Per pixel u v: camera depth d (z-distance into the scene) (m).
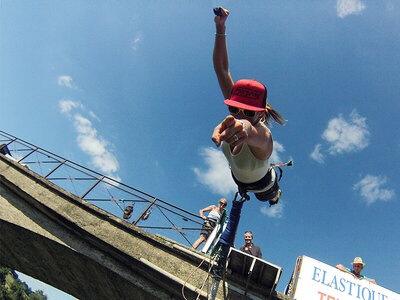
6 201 6.94
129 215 6.80
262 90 1.66
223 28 2.05
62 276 7.28
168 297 5.51
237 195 2.88
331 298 6.03
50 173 7.47
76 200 6.62
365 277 6.76
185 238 6.84
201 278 5.43
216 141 1.04
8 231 6.71
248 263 5.08
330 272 6.38
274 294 5.29
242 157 1.73
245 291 5.35
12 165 7.64
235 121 1.11
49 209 6.45
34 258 7.21
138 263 5.63
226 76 2.10
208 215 7.37
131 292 6.07
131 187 7.41
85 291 7.45
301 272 6.36
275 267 4.79
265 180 2.08
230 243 2.99
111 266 5.83
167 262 5.66
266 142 1.53
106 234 6.07
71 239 6.21
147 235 6.03
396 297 6.09
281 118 2.19
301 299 6.00
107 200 6.96
